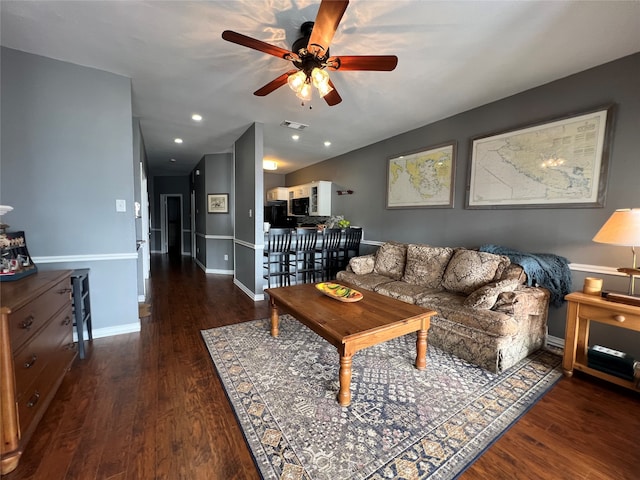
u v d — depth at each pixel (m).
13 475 1.24
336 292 2.50
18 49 2.20
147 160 6.39
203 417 1.62
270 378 2.01
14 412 1.25
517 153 2.86
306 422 1.58
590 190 2.41
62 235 2.46
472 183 3.27
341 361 1.72
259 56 2.24
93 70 2.48
